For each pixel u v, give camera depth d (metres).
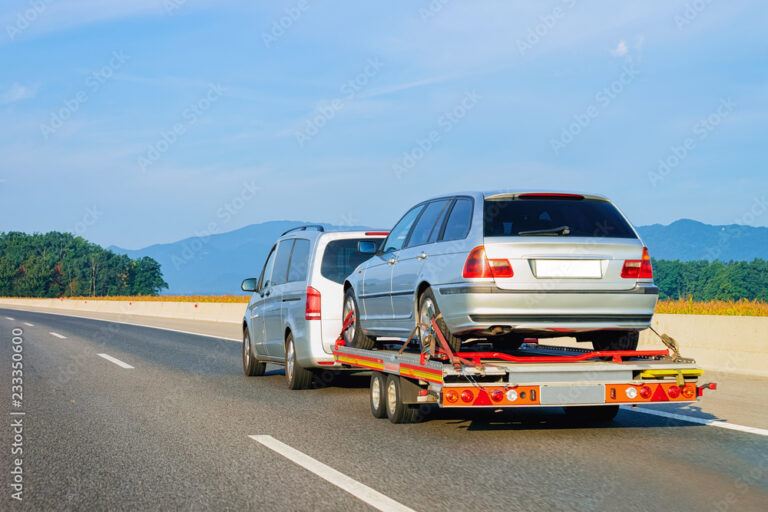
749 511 4.36
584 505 4.50
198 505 4.60
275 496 4.77
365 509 4.46
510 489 4.88
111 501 4.71
